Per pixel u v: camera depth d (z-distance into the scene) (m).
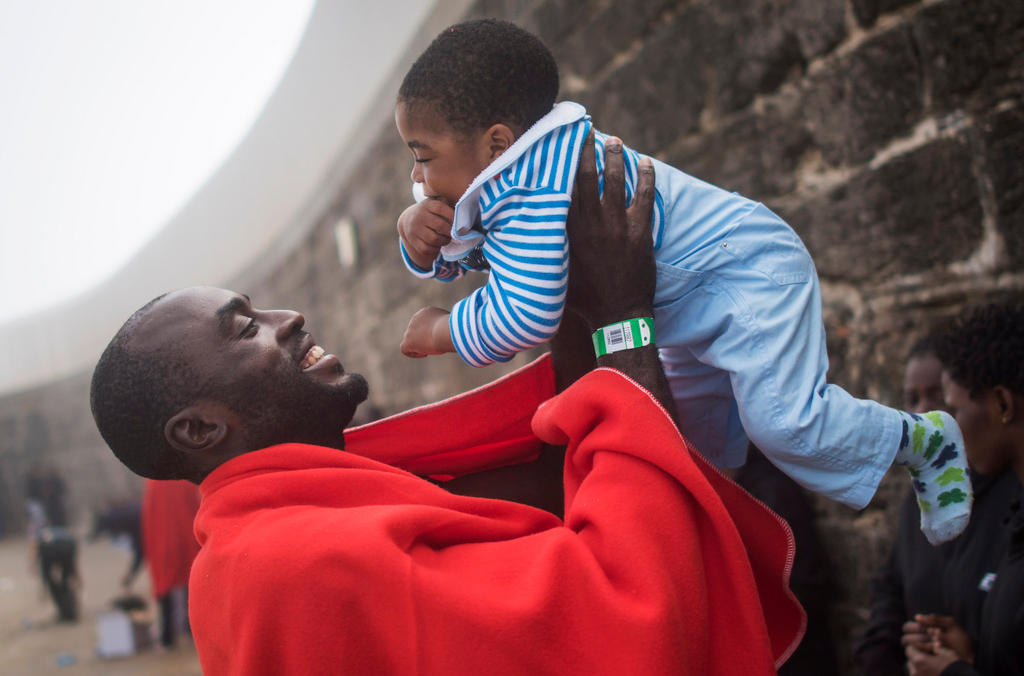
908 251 2.49
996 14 2.19
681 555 1.20
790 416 1.27
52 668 7.04
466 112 1.25
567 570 1.17
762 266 1.34
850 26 2.58
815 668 2.51
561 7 4.15
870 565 2.79
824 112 2.71
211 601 1.22
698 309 1.36
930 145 2.38
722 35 3.08
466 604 1.14
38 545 9.38
